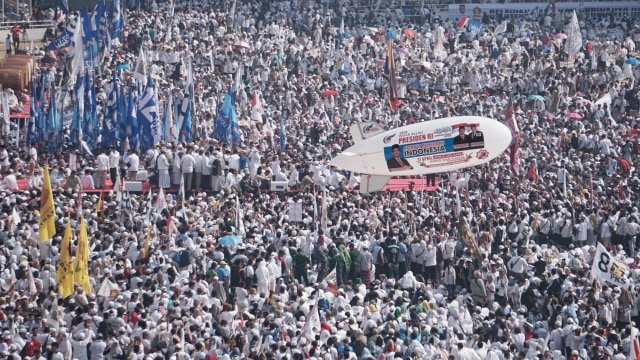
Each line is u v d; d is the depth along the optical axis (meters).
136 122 121.75
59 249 96.38
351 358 82.00
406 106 143.88
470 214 108.75
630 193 120.50
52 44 150.50
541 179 121.81
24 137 124.19
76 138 121.75
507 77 155.12
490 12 186.88
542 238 111.75
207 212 107.25
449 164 108.31
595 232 111.31
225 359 81.81
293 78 153.25
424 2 186.88
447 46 169.38
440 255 101.88
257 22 173.50
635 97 149.62
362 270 100.44
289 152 122.06
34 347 82.50
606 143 132.00
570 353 89.00
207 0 178.62
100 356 83.19
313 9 180.88
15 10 176.38
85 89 121.75
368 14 180.62
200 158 115.38
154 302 88.12
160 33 161.25
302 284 95.31
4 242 96.19
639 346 84.31
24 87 138.88
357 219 106.75
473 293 97.25
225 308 87.75
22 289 91.25
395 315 89.44
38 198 105.38
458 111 143.25
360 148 110.81
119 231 99.12
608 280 93.75
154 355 80.81
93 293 90.25
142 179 118.06
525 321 92.56
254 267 94.62
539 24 182.38
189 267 95.44
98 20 147.12
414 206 112.38
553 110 145.62
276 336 84.19
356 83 154.38
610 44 166.75
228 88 136.62
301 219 106.06
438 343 87.75
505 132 106.38
